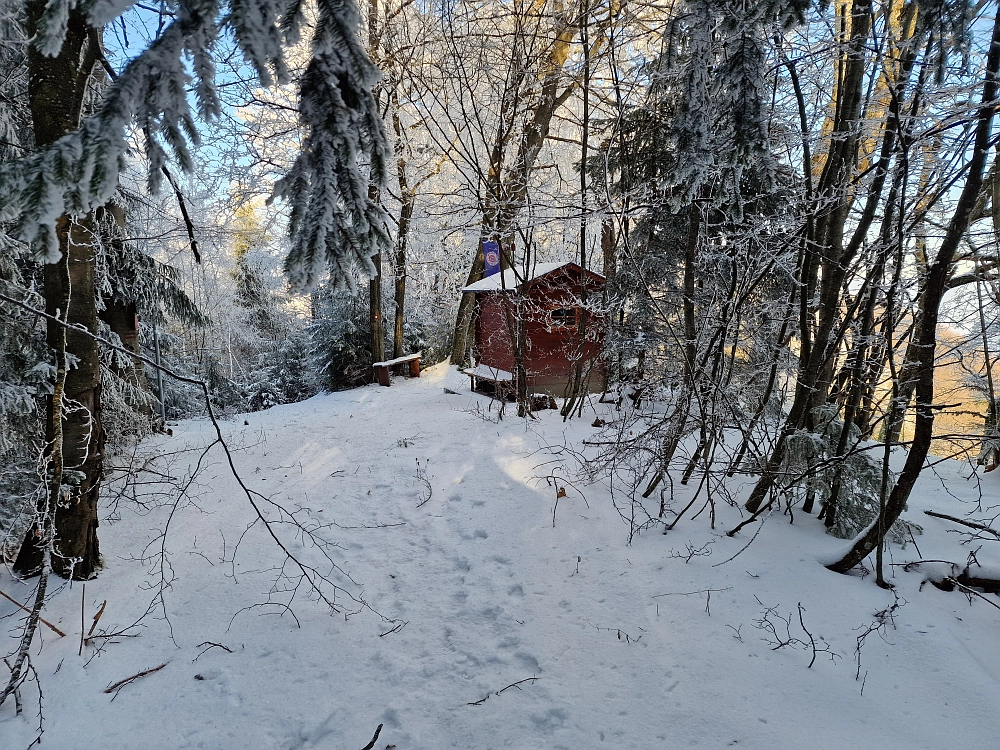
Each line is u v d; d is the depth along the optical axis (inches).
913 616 115.6
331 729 98.0
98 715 99.7
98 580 141.6
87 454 140.9
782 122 167.3
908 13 126.5
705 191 154.1
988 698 94.0
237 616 130.0
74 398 138.3
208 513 189.0
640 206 190.1
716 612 119.7
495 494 187.3
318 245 65.6
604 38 253.0
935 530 155.8
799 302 178.4
